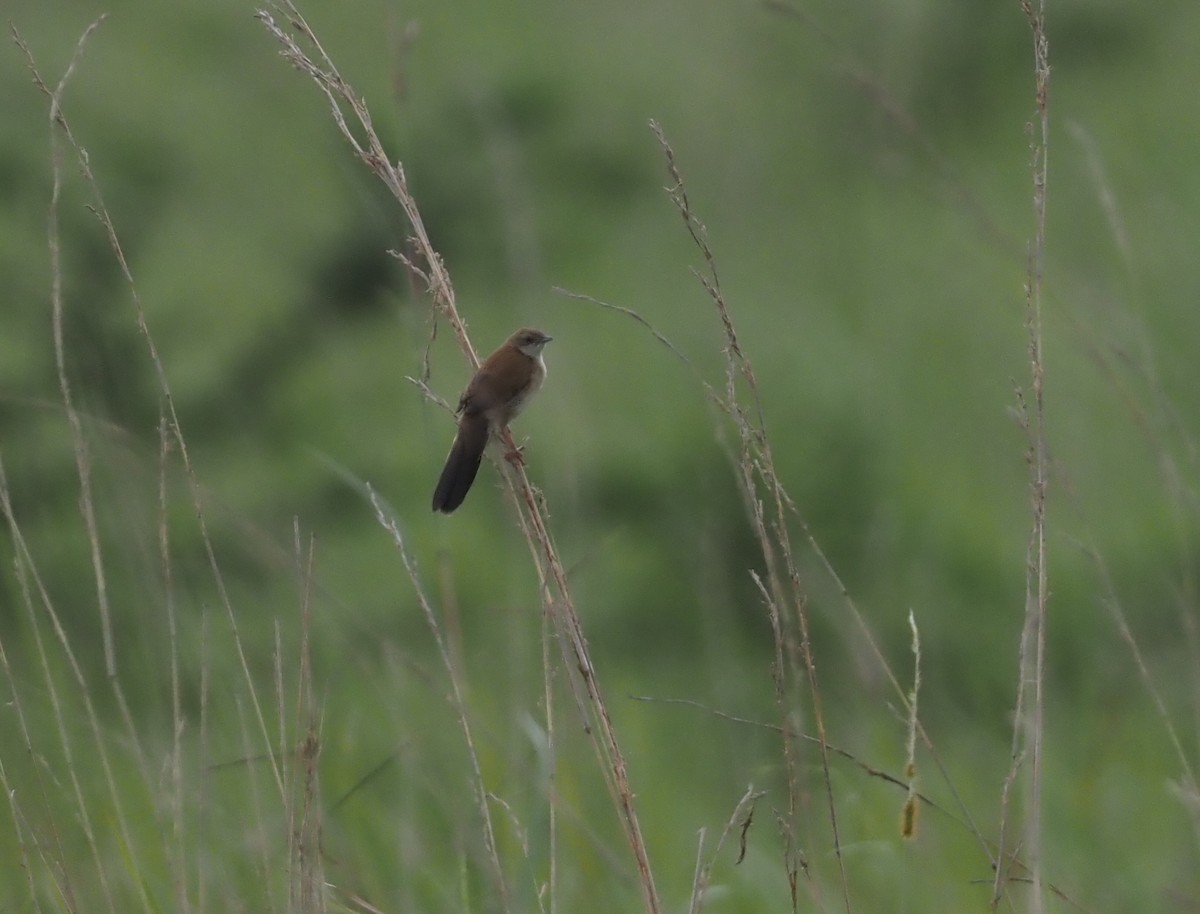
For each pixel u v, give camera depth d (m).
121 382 16.42
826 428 17.98
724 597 13.83
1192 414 15.97
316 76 6.34
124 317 17.27
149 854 7.26
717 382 18.83
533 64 26.33
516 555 14.50
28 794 7.16
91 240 18.23
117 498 8.26
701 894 5.81
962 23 27.91
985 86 27.28
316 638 10.42
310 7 26.22
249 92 23.39
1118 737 11.45
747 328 20.33
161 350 18.91
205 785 6.35
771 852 9.48
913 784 6.15
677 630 15.29
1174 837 9.55
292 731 7.85
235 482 17.58
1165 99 24.28
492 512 17.02
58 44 22.72
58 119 6.46
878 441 17.88
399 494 17.78
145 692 8.21
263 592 12.25
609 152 25.98
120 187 21.23
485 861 6.69
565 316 21.78
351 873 7.07
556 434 17.27
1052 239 20.28
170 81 22.83
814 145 26.14
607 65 27.25
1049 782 10.35
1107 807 10.12
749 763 10.25
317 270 21.58
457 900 7.22
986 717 13.05
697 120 26.97
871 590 15.45
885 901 8.16
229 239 21.20
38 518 11.45
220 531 13.12
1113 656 13.02
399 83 8.00
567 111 26.02
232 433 18.48
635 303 21.70
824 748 6.03
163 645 8.05
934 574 15.46
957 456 17.78
